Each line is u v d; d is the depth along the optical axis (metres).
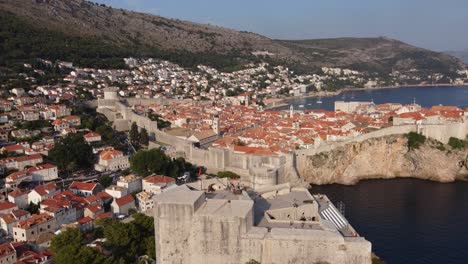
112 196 153.38
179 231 85.12
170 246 85.88
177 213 84.69
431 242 136.12
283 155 190.38
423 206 168.75
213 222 83.56
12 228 125.94
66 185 166.88
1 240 121.12
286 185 111.25
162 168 179.50
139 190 164.75
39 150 191.12
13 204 137.75
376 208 166.88
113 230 104.12
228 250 83.88
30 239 119.25
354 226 148.88
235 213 83.69
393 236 140.62
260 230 84.31
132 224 108.38
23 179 162.62
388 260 125.25
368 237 139.88
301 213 97.62
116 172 188.00
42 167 171.25
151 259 101.75
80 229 125.75
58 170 183.38
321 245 81.25
